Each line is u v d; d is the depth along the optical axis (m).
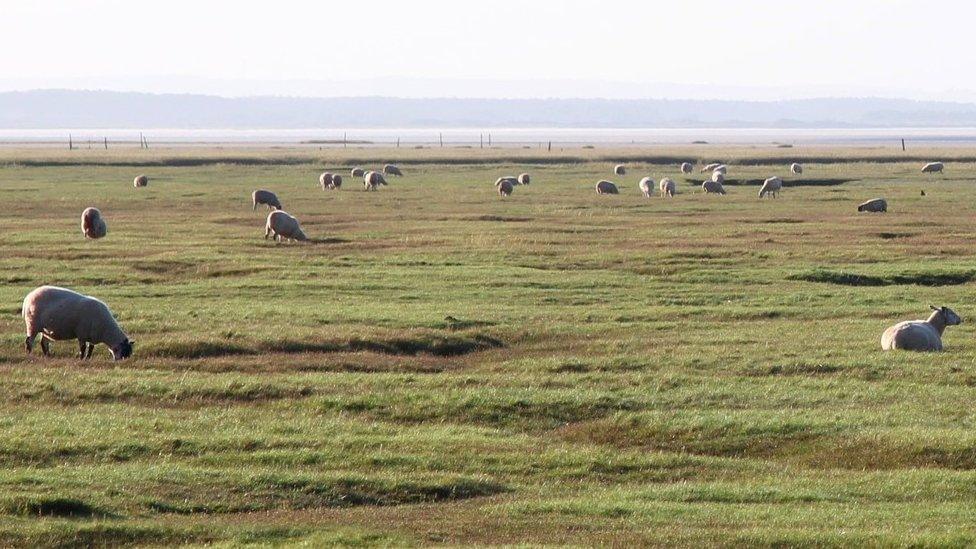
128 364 99.94
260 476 64.94
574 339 115.69
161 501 60.44
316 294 143.00
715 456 75.19
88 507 58.16
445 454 72.31
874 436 75.62
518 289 147.00
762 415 81.50
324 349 108.56
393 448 73.38
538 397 87.06
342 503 62.59
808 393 89.00
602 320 125.25
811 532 56.28
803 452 75.19
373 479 65.56
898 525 58.09
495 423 82.81
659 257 178.38
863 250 186.75
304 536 55.31
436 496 64.38
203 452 71.44
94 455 69.75
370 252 184.38
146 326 116.38
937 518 59.56
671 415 82.12
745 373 98.00
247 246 190.38
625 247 192.00
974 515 60.16
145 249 182.88
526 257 178.88
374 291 145.25
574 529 57.50
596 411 84.94
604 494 65.19
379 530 56.72
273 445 73.06
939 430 76.44
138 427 76.69
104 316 100.81
